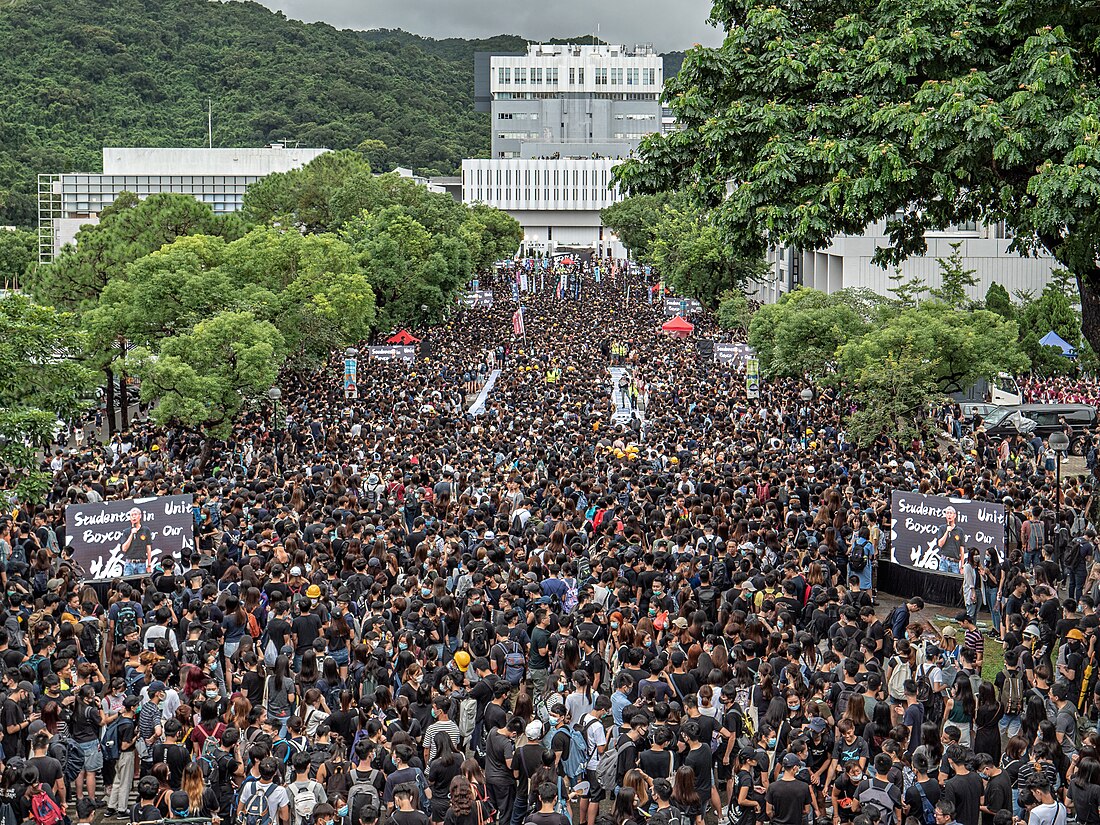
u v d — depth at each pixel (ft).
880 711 54.49
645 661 65.41
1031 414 165.27
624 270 588.91
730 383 200.64
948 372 145.48
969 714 58.49
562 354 253.24
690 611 70.33
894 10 69.72
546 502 104.63
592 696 60.34
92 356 164.35
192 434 157.99
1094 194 59.77
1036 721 57.98
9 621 68.49
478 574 76.95
